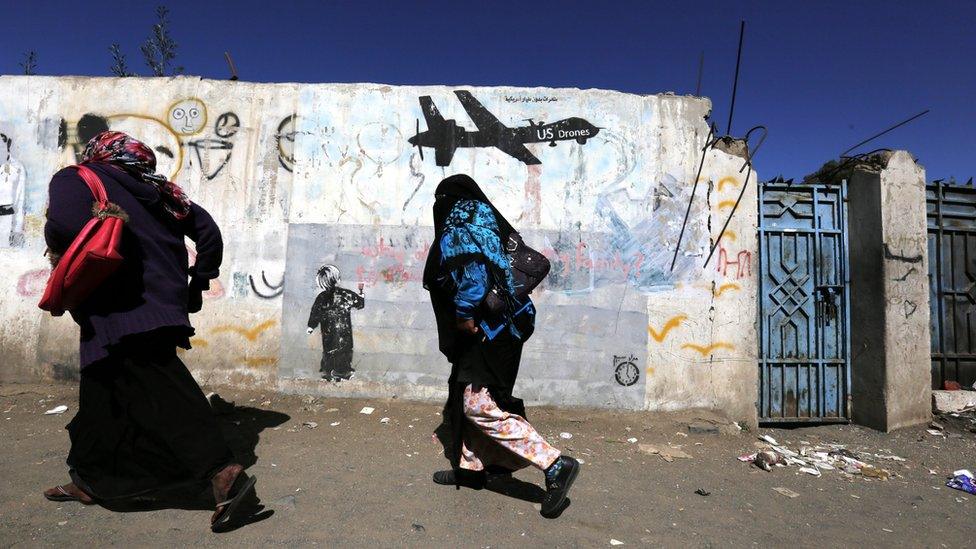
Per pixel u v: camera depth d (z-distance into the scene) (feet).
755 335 15.26
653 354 15.07
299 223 15.20
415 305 15.02
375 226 15.15
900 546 8.80
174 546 7.20
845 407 16.69
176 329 7.97
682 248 15.25
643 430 13.99
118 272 7.67
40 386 14.69
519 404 9.48
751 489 10.83
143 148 8.45
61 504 8.23
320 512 8.43
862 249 16.56
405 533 7.95
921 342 16.37
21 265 15.01
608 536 8.28
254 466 10.27
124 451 7.73
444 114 15.33
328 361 14.99
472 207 8.81
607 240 15.19
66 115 15.33
